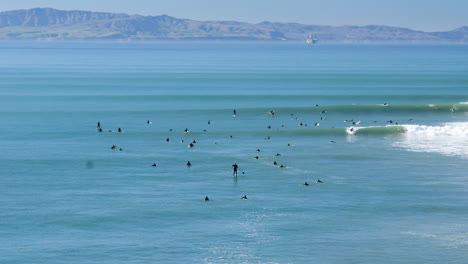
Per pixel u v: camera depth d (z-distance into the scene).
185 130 128.25
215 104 177.50
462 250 63.53
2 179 90.44
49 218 72.88
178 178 92.06
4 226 70.00
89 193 83.62
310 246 64.50
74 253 62.31
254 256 61.94
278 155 107.69
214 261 60.72
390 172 96.19
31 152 108.62
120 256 61.75
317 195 83.19
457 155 108.44
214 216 74.12
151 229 69.56
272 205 78.56
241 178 92.19
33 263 59.81
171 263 60.19
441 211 76.44
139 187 86.94
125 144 116.62
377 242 65.69
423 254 62.44
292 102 183.12
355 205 78.69
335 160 104.50
